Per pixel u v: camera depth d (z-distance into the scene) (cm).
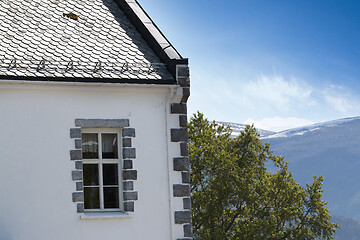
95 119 1934
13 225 1820
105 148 1972
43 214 1845
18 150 1855
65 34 2091
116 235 1903
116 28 2192
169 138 2000
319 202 5144
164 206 1962
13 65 1883
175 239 1953
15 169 1844
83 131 1948
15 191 1836
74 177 1881
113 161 1964
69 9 2212
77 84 1908
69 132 1903
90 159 1945
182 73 2002
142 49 2127
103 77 1927
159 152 1986
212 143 5228
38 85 1884
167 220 1958
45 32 2072
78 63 1973
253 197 4988
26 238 1823
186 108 2030
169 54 2058
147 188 1955
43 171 1864
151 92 2002
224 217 5097
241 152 5419
